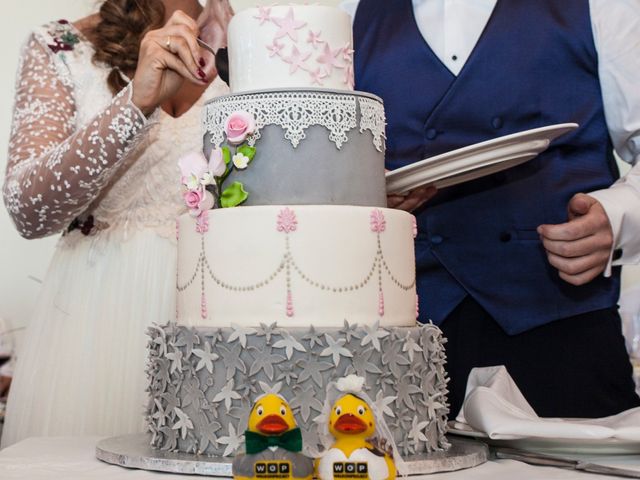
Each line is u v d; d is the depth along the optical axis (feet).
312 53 4.02
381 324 3.75
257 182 3.80
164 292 5.70
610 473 3.21
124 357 5.67
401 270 3.88
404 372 3.65
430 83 5.74
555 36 5.51
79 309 5.79
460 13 5.79
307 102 3.81
